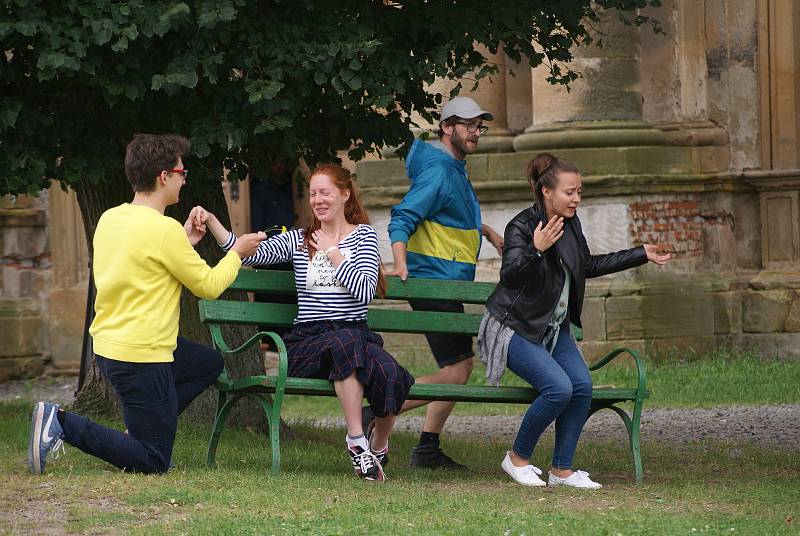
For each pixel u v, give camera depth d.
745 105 31.39
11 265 32.72
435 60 15.56
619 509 12.50
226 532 10.83
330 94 15.49
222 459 15.40
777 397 25.62
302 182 21.78
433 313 15.62
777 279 30.70
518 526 11.28
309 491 12.81
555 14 16.80
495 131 30.67
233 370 19.12
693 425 22.03
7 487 12.73
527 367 14.09
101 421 19.38
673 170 30.36
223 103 15.48
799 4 31.27
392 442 19.41
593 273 14.84
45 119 15.02
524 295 14.21
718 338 30.83
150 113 15.75
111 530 10.99
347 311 14.06
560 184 14.10
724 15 31.42
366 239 14.26
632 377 27.81
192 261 13.39
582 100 29.53
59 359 32.69
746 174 31.06
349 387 13.67
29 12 13.80
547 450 18.67
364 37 15.02
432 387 14.21
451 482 14.36
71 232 32.62
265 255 14.20
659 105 31.17
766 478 15.39
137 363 13.30
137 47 14.64
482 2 16.36
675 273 30.27
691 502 13.11
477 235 16.44
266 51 14.91
